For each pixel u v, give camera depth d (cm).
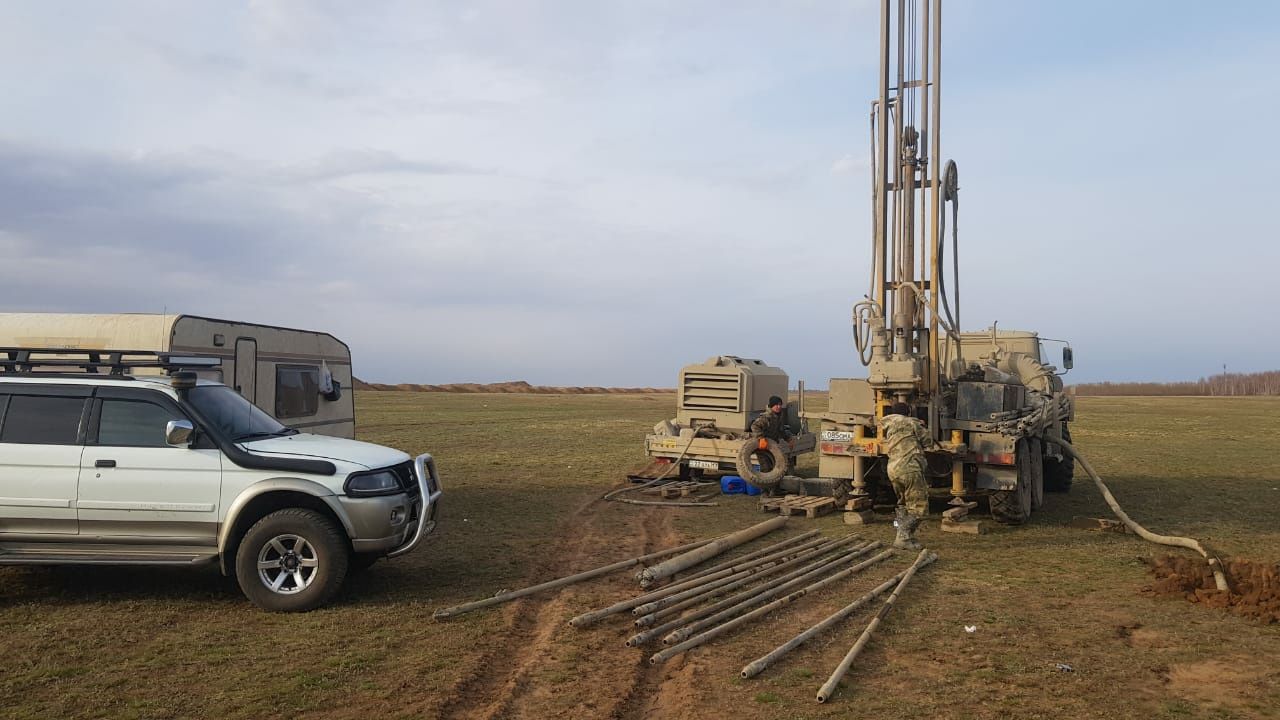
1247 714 487
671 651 583
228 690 513
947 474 1178
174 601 716
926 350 1218
